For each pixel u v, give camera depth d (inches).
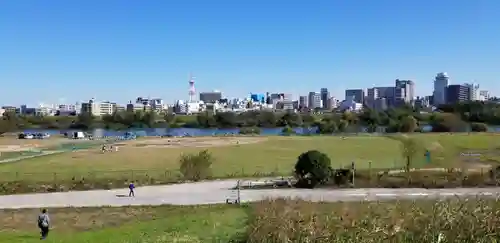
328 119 6688.0
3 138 5383.9
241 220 1080.8
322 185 1766.7
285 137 4515.3
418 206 605.6
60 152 3393.2
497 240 521.3
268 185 1811.0
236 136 4891.7
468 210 552.1
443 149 2979.8
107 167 2433.6
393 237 531.2
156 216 1320.1
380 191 1625.2
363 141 3878.0
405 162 2368.4
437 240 523.5
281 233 577.3
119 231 1031.0
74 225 1227.2
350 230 547.2
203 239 868.0
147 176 2059.5
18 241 1000.2
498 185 1701.5
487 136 4033.0
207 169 2066.9
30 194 1705.2
